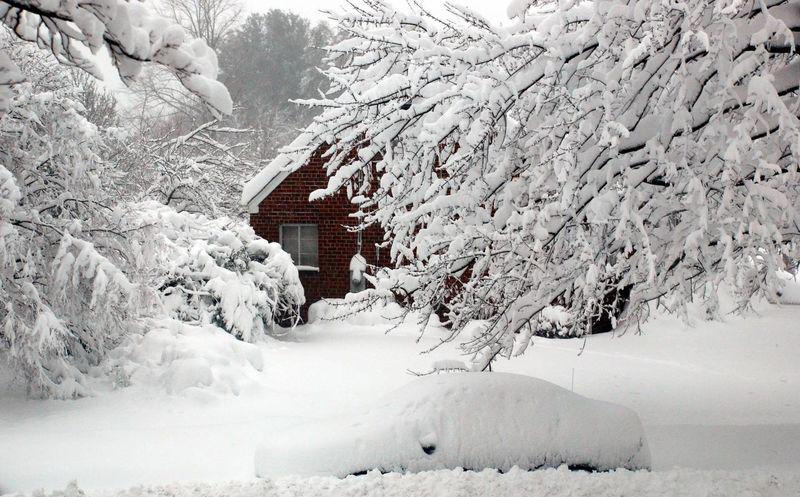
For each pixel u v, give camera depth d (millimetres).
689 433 11422
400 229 11008
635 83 9062
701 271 10602
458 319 10531
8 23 5254
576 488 7219
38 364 14375
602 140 8445
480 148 10289
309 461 7684
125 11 4863
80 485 9047
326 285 27500
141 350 16859
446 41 10805
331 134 11070
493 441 7727
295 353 20938
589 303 10094
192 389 15203
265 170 27406
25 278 14594
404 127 10875
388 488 7176
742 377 18766
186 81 5164
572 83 10055
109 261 15672
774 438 11016
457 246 10039
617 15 8953
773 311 25109
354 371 18469
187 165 31156
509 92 9844
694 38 8656
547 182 9664
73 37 5125
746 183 8438
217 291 20531
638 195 9016
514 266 10023
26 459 10344
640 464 7977
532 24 10281
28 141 15711
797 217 8547
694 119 8938
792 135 7887
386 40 10555
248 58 54438
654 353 21828
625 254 9156
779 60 10492
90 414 13891
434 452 7672
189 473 9578
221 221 23203
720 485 7477
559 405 8016
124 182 29078
